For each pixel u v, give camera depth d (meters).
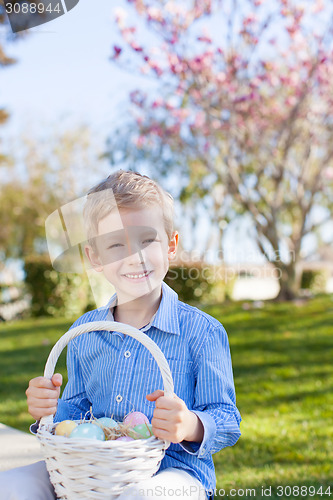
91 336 1.82
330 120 8.80
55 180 11.51
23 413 4.12
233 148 8.97
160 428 1.43
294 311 8.07
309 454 3.07
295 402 4.24
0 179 12.76
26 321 9.11
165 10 7.61
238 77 8.25
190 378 1.70
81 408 1.83
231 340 6.59
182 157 9.39
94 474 1.37
